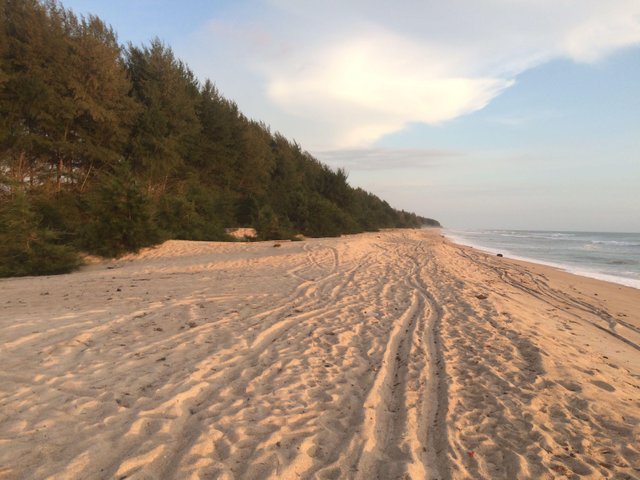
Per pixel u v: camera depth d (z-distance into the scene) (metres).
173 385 4.11
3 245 11.81
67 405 3.54
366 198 74.44
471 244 43.03
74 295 8.22
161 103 25.28
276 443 3.25
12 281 10.25
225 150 31.78
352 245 19.61
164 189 24.50
